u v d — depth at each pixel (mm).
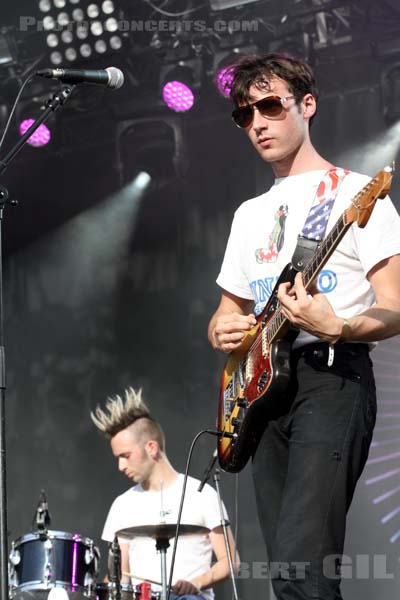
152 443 6492
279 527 3121
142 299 11305
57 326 11594
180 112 9812
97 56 9531
